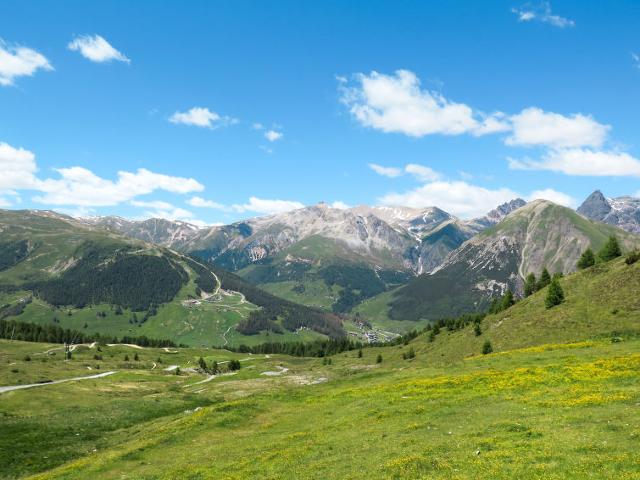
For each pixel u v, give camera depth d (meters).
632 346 59.94
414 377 66.88
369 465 31.28
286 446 41.88
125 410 83.06
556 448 27.78
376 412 48.09
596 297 103.94
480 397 46.41
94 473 43.56
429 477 26.77
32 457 54.94
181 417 66.12
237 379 146.75
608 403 36.56
